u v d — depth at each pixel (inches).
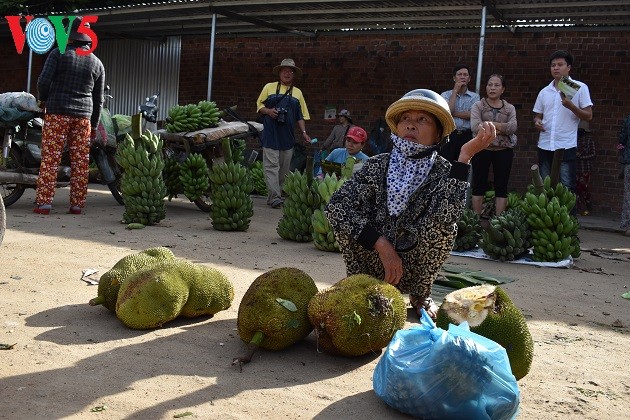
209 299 182.9
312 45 668.1
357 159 353.7
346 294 155.3
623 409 139.4
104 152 410.9
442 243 175.9
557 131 383.6
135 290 172.7
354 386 144.7
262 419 125.6
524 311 214.1
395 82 632.4
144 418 123.4
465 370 122.6
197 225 363.9
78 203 375.6
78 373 142.9
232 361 154.6
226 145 350.9
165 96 751.1
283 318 157.8
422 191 175.0
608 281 273.7
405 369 126.8
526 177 581.3
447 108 172.7
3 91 820.0
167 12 591.2
